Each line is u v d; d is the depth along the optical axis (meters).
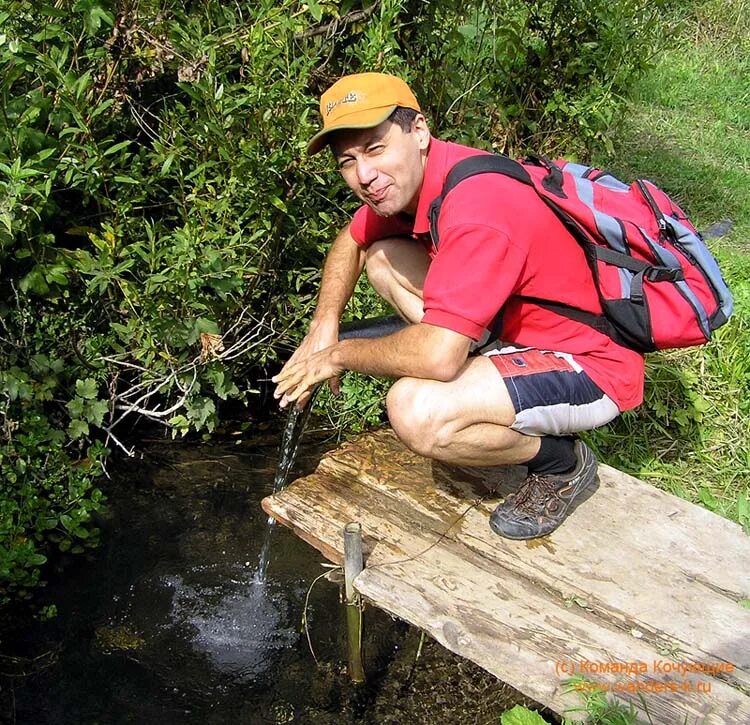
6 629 3.13
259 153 3.38
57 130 3.27
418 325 2.54
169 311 3.49
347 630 3.01
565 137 5.28
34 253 3.22
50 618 3.19
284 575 3.44
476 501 3.07
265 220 3.51
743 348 4.41
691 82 7.95
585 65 5.05
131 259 3.27
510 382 2.63
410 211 2.73
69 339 3.55
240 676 3.05
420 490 3.11
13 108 3.06
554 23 5.00
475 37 4.64
